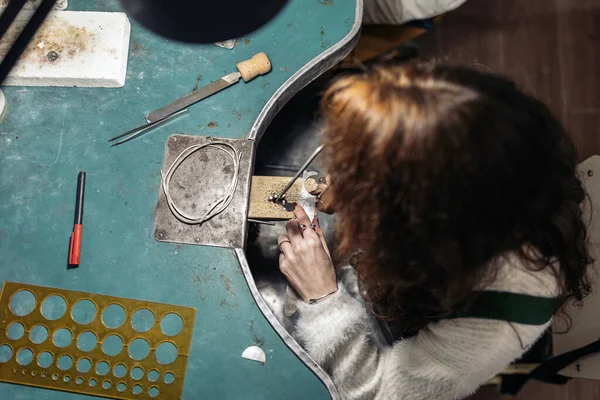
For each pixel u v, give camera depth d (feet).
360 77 2.52
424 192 2.35
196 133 3.95
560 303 2.98
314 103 5.46
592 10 7.22
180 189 3.85
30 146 3.91
